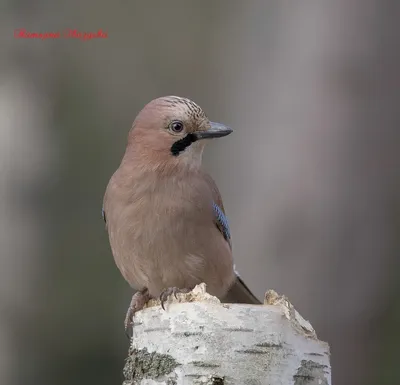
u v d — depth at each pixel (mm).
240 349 5883
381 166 13781
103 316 15969
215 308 5945
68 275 16234
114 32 17953
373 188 13703
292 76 14188
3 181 16594
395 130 13875
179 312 5977
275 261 13586
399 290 13703
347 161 13781
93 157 17016
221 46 17797
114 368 15703
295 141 13930
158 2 18453
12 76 17250
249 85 14797
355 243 13531
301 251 13508
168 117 7703
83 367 15719
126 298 16094
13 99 17094
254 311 5938
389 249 13609
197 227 7656
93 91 17531
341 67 13938
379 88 13906
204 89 17906
